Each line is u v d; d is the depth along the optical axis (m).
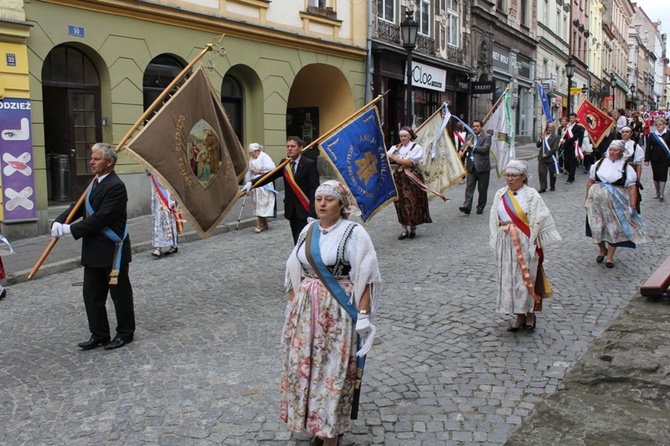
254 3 15.60
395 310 6.64
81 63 12.45
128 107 12.90
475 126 12.67
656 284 6.45
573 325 6.07
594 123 16.28
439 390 4.74
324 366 3.69
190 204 6.36
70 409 4.58
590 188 8.29
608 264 8.14
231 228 11.84
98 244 5.72
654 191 15.16
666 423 3.99
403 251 9.45
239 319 6.54
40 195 11.41
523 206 5.69
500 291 5.77
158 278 8.37
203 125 6.60
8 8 10.60
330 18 18.22
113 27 12.46
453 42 26.09
